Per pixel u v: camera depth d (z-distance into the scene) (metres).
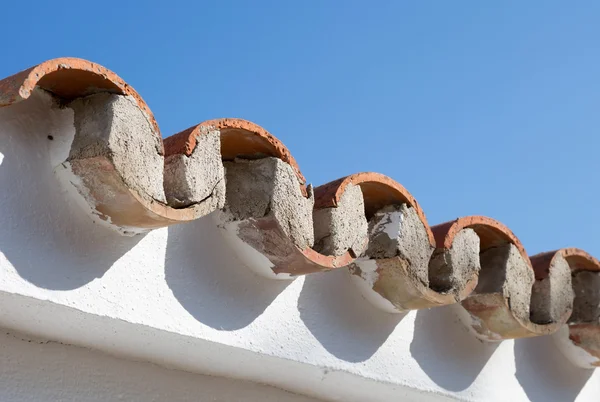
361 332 2.67
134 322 2.07
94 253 2.03
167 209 2.03
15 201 1.90
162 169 2.05
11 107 1.93
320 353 2.52
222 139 2.29
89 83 1.99
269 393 2.70
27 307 1.96
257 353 2.36
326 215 2.46
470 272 2.84
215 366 2.46
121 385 2.33
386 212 2.69
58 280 1.94
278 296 2.45
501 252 3.01
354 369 2.61
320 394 2.80
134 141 1.98
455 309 3.03
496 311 2.97
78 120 2.00
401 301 2.71
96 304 2.00
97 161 1.93
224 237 2.34
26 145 1.95
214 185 2.18
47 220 1.95
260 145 2.31
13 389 2.10
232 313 2.31
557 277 3.22
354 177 2.53
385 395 2.82
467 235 2.87
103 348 2.27
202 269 2.26
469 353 3.04
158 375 2.43
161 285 2.15
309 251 2.33
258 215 2.28
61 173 1.99
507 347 3.19
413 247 2.66
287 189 2.31
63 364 2.22
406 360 2.79
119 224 2.05
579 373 3.49
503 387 3.14
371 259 2.65
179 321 2.17
